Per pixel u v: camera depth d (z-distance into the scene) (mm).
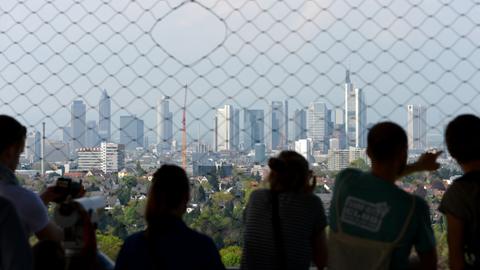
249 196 4246
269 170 4191
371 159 3947
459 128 3889
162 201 3752
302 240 4062
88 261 3863
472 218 3752
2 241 3531
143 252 3689
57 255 3707
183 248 3697
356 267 3791
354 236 3818
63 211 3928
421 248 3789
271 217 4070
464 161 3902
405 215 3758
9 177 4215
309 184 4227
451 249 3783
